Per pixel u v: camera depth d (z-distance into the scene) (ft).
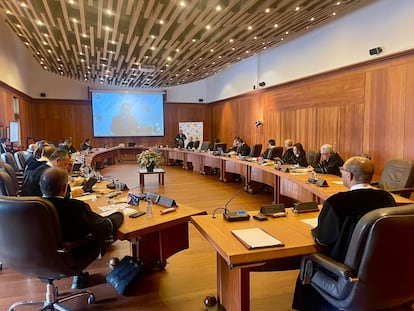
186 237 9.39
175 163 34.68
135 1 13.70
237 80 34.37
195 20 15.99
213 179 24.70
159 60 24.71
